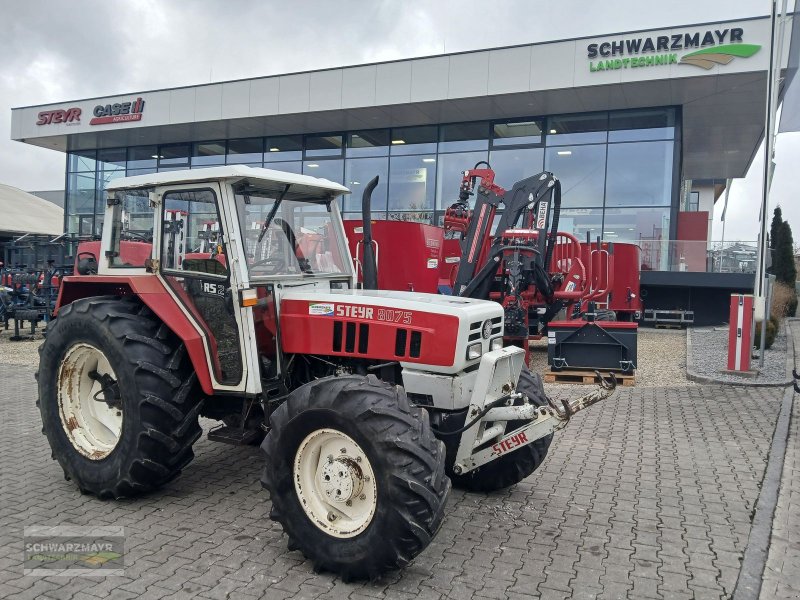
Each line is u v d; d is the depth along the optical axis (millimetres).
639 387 8836
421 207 20984
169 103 21484
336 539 3373
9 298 14102
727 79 15914
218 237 4254
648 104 18094
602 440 6184
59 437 4625
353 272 5043
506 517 4305
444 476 3342
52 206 31906
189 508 4352
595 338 9078
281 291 4375
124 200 4824
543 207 9812
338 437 3443
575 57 16766
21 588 3262
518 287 9555
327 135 22219
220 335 4289
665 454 5730
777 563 3680
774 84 9758
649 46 16078
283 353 4316
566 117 19219
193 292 4395
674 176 18219
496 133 20047
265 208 4449
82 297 5035
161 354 4262
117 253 4852
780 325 15688
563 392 8477
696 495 4727
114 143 24953
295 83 19797
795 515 4344
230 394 4262
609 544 3885
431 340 3857
